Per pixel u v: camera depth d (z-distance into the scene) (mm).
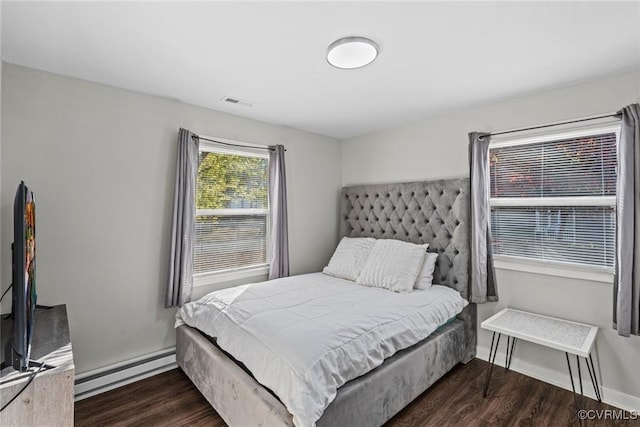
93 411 1982
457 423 1862
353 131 3611
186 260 2545
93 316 2205
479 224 2604
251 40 1662
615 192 2098
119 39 1650
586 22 1495
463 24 1516
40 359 1293
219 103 2658
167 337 2547
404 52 1791
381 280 2721
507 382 2314
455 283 2771
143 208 2426
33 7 1373
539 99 2395
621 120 1989
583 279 2186
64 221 2090
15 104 1918
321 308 2107
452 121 2934
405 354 1952
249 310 2062
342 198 3895
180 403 2072
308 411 1322
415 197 3109
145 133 2434
